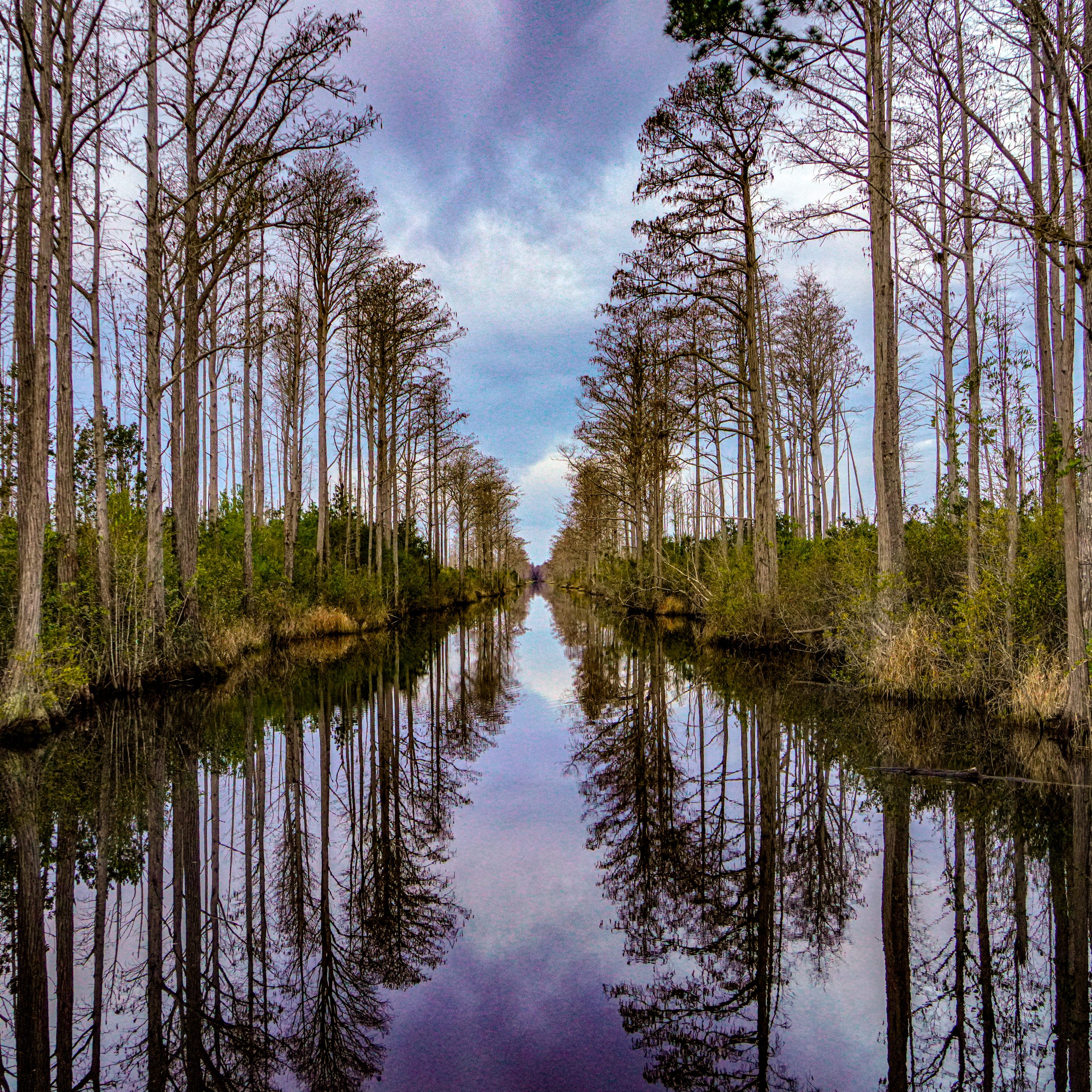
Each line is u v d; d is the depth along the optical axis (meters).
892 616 11.05
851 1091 2.89
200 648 13.65
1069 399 7.84
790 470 28.94
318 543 23.80
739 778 7.76
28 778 7.57
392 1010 3.59
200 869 5.47
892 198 10.66
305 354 22.97
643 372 26.27
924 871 5.18
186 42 11.56
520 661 19.09
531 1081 2.97
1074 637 8.03
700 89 14.44
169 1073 3.12
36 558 9.38
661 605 30.47
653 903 4.89
